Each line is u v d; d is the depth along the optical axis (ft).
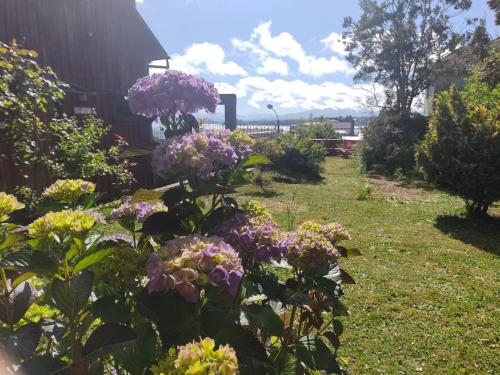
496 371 9.43
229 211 5.32
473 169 23.34
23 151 17.33
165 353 3.95
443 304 12.80
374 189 37.22
